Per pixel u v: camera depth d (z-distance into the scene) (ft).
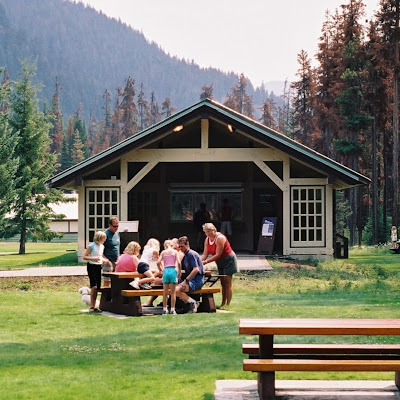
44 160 174.50
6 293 68.03
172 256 53.36
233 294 67.15
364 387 29.22
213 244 57.57
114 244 61.67
